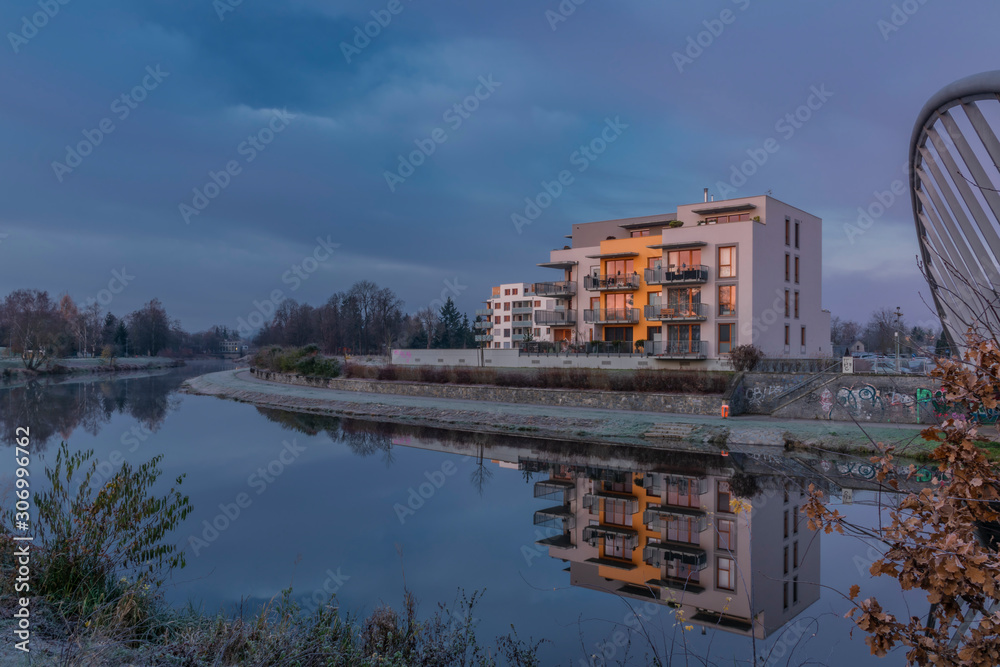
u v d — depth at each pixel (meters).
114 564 7.70
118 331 109.38
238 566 11.54
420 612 9.34
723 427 26.50
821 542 13.82
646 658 7.47
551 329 48.12
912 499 4.10
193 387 61.16
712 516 16.53
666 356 38.66
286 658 6.02
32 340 73.69
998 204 9.51
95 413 39.28
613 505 17.84
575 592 10.87
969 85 9.14
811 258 43.94
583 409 33.69
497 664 7.38
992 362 3.89
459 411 35.44
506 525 15.47
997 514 3.90
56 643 5.66
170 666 5.61
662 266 40.81
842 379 27.05
